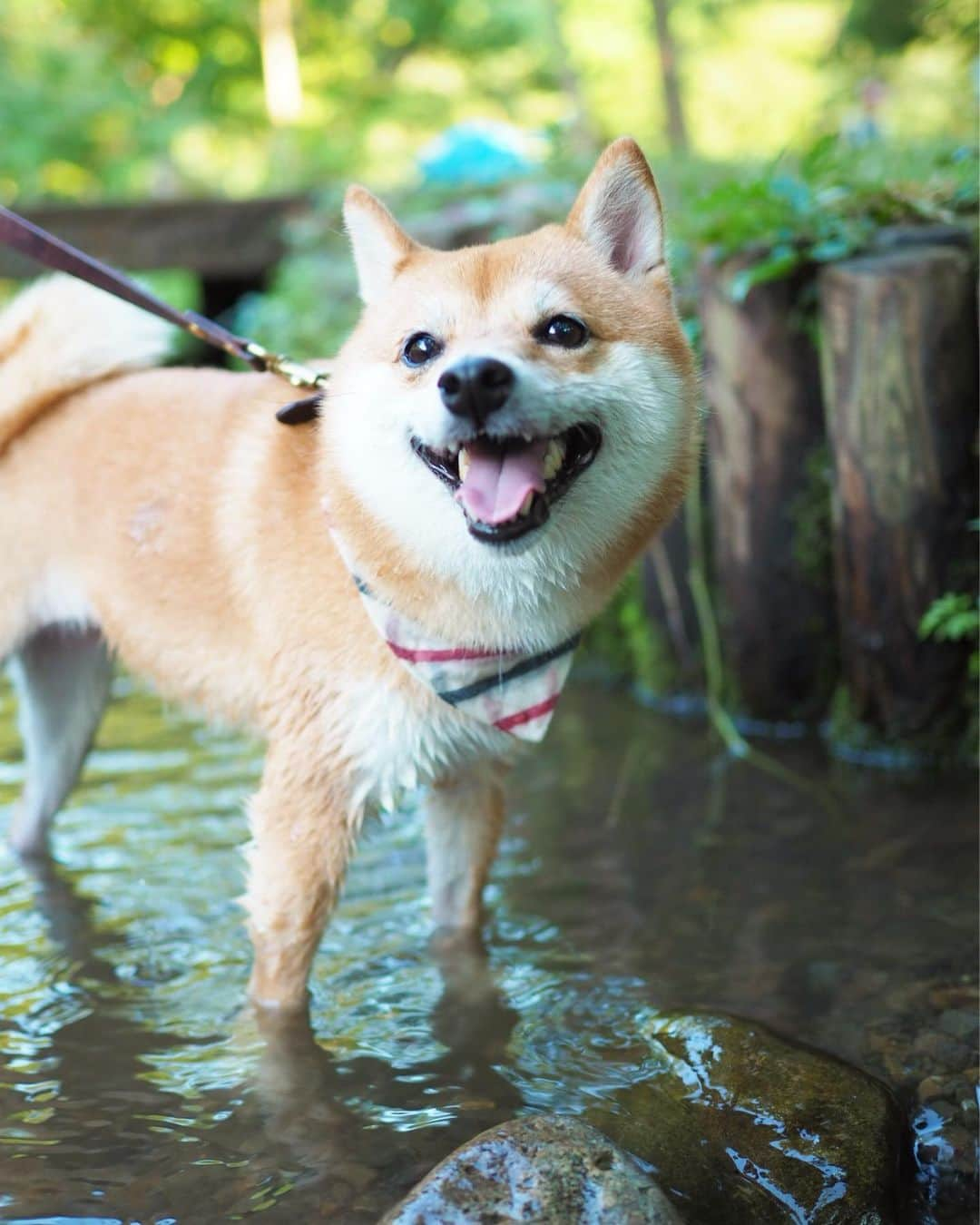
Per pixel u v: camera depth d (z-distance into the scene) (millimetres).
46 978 1114
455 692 1026
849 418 1403
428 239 2303
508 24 5629
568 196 2143
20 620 1182
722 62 5219
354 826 1063
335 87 5797
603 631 1794
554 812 1370
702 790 1404
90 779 1424
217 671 1112
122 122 4980
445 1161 875
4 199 4742
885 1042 1032
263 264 2773
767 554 1504
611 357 985
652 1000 1085
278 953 1064
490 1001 1091
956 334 1380
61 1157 943
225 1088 1003
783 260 1428
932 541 1398
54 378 1188
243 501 1084
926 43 3225
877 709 1452
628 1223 849
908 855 1262
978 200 1484
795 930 1162
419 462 981
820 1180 922
